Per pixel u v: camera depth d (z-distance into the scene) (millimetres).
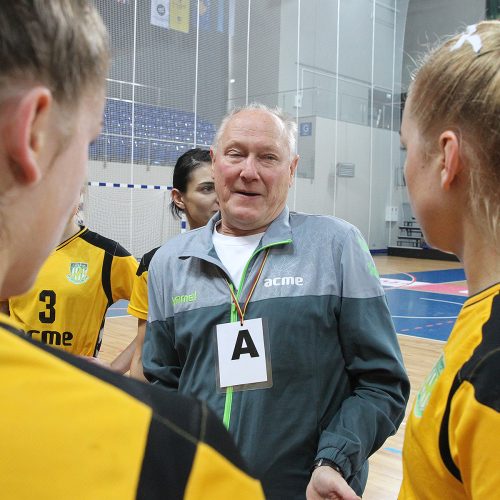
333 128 13078
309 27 12336
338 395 1276
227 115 1422
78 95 397
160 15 9398
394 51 14508
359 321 1261
